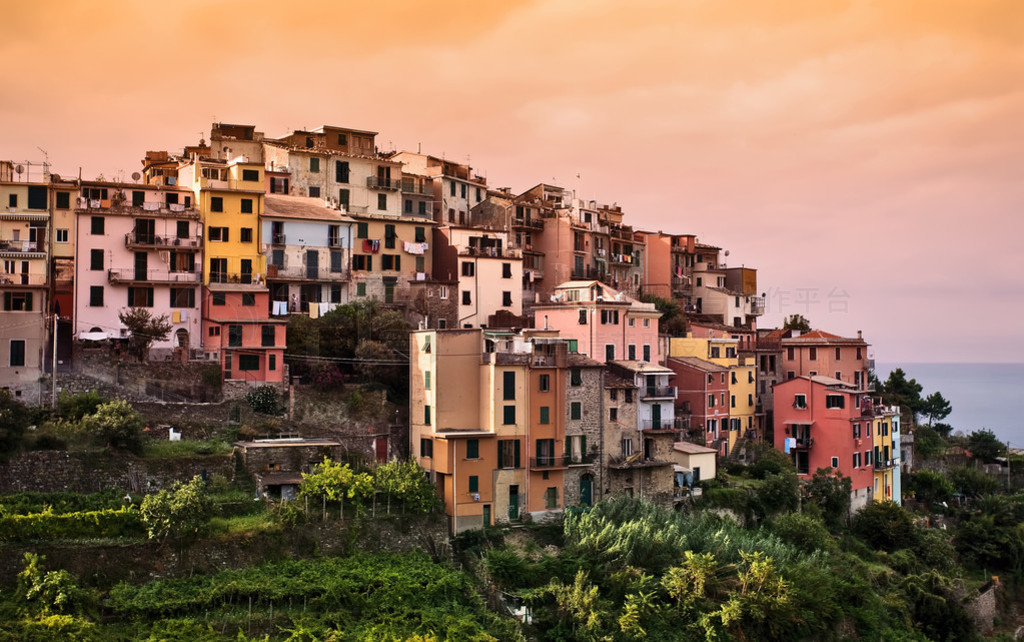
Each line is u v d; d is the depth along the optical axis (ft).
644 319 420.77
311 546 286.05
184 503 265.95
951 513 469.57
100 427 295.07
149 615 248.93
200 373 347.77
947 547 410.52
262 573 270.46
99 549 258.37
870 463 435.12
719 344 440.86
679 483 374.63
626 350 412.36
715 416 421.59
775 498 377.30
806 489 406.21
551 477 338.13
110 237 377.71
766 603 301.43
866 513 410.72
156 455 301.22
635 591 298.15
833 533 397.60
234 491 298.97
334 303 418.51
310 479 298.56
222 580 263.70
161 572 262.26
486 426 333.62
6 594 246.27
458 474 322.14
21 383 324.39
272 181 444.14
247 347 349.61
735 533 341.00
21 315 326.65
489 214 499.51
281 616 256.93
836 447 423.64
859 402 431.02
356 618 264.93
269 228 407.03
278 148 455.22
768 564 306.14
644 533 313.73
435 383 332.19
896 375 624.59
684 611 298.35
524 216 500.74
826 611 314.76
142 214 382.83
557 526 332.19
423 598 276.82
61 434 293.23
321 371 351.05
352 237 427.33
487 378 334.65
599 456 350.23
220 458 304.09
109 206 381.60
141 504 273.13
